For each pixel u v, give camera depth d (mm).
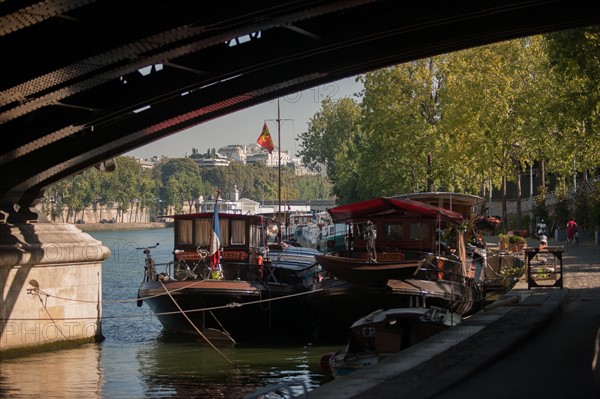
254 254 33188
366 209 29203
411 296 27266
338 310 28281
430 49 27578
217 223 31406
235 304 30328
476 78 60906
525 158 66250
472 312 31891
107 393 22531
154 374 25031
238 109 30828
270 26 22266
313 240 75750
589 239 60625
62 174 33250
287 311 32125
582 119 43125
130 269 76688
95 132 30297
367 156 73875
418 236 29453
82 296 31734
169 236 174750
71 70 21781
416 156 65250
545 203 73250
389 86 65750
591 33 37531
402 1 23531
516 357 14031
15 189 31531
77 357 28391
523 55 61844
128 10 20781
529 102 60062
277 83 28281
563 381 11648
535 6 24844
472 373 12195
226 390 22594
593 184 63812
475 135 60875
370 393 10680
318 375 24250
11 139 27719
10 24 18312
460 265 30375
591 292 26641
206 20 20656
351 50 27312
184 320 31453
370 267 26984
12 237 29828
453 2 22938
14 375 25266
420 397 10336
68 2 18391
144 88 26422
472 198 36062
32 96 23859
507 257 40844
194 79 25922
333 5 21219
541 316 19172
